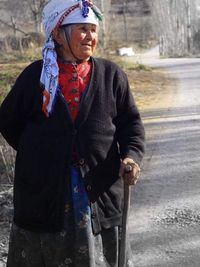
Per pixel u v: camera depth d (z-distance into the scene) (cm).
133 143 289
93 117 280
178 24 4556
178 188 599
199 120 983
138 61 2553
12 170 579
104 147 283
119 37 5531
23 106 291
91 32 283
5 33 3145
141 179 635
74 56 284
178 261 426
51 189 279
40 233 283
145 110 1138
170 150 769
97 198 281
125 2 6147
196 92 1387
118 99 290
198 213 523
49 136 280
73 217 278
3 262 405
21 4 3566
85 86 283
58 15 282
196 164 691
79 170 279
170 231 483
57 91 280
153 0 4981
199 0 4688
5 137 303
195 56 3662
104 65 290
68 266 282
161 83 1620
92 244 280
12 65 1867
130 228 493
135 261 427
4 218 476
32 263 290
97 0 3119
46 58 283
